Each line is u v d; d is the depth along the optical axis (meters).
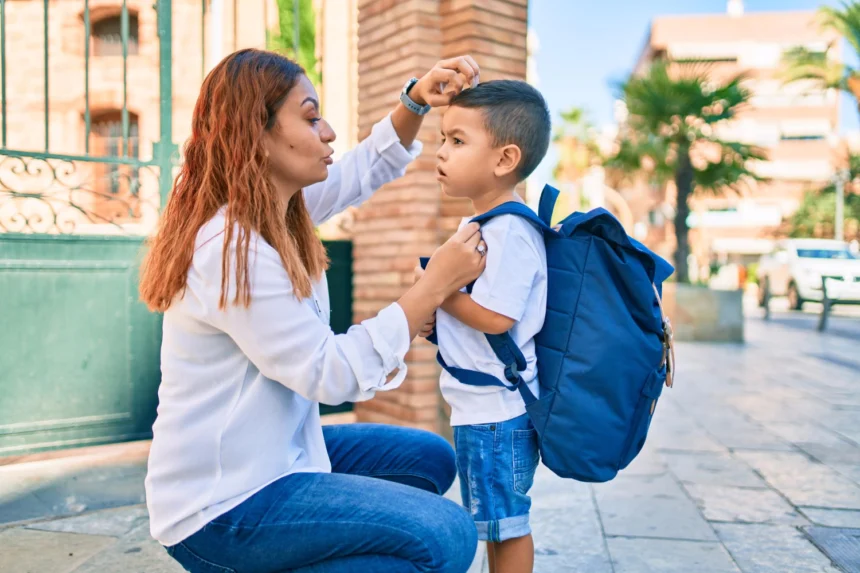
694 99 12.71
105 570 2.40
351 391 1.35
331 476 1.40
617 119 15.52
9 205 7.62
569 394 1.54
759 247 41.97
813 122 42.44
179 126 9.25
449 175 1.66
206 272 1.30
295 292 1.34
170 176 3.99
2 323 3.65
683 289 11.14
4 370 3.65
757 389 6.44
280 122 1.40
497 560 1.69
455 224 3.90
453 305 1.55
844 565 2.49
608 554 2.58
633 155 13.64
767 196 42.31
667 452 4.10
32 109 10.15
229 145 1.36
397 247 4.00
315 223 1.93
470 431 1.65
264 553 1.33
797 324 14.27
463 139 1.63
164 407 1.37
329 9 7.90
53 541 2.67
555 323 1.59
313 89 1.48
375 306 4.21
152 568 2.42
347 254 4.68
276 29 6.85
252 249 1.31
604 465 1.54
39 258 3.72
